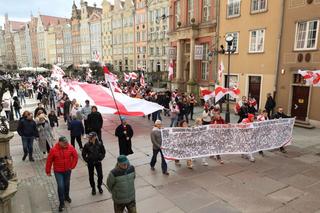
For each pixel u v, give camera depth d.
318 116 15.12
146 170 8.94
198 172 8.79
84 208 6.62
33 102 27.03
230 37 14.61
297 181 8.12
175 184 7.90
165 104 18.33
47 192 7.46
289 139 10.91
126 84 29.70
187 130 8.92
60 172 6.46
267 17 17.59
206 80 24.39
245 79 19.59
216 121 10.45
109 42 56.91
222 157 10.25
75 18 69.12
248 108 14.25
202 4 23.89
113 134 13.85
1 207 5.04
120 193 5.26
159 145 8.52
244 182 8.03
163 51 41.97
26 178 8.38
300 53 15.80
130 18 49.34
